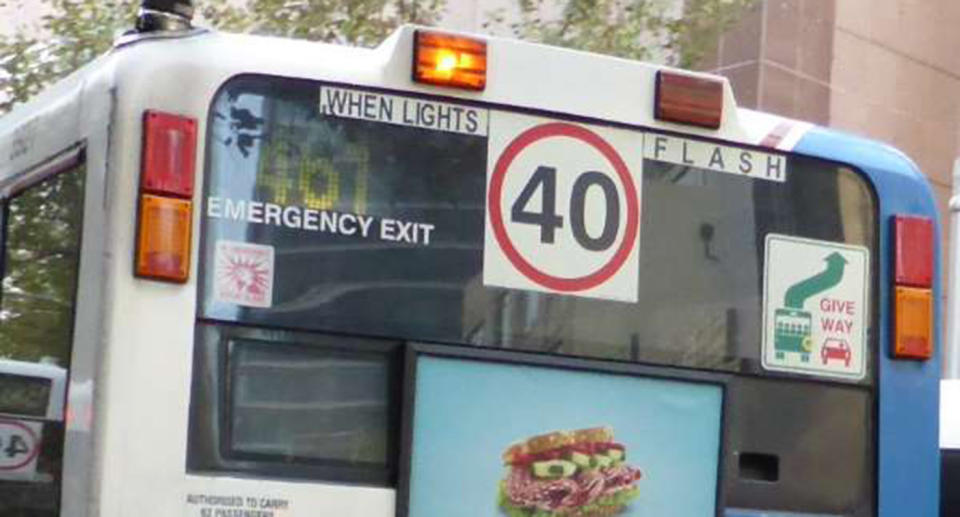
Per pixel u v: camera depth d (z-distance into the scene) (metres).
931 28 39.22
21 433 11.18
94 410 10.05
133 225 10.27
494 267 11.30
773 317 12.20
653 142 11.94
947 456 17.64
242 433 10.42
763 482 12.02
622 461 11.51
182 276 10.30
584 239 11.62
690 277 11.93
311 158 10.92
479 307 11.24
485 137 11.42
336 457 10.69
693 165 12.05
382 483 10.77
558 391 11.38
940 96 39.28
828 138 12.58
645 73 11.94
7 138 12.55
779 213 12.34
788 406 12.16
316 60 11.01
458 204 11.29
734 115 12.23
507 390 11.24
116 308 10.13
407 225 11.12
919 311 12.68
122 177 10.31
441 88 11.32
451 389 11.09
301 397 10.64
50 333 11.02
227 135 10.69
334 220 10.93
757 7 34.75
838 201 12.58
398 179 11.15
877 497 12.35
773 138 12.35
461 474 11.01
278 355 10.64
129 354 10.12
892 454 12.45
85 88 10.97
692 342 11.86
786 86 36.22
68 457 10.29
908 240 12.73
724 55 36.31
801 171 12.47
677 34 27.72
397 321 10.99
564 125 11.64
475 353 11.17
